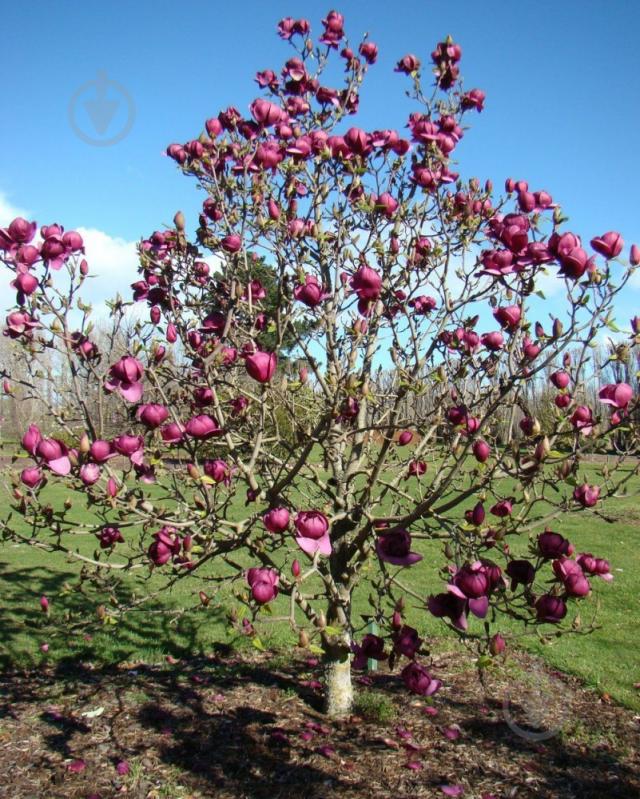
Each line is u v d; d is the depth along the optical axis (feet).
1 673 15.25
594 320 7.00
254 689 14.23
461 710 13.19
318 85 12.10
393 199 10.37
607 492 8.57
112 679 14.84
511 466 8.89
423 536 10.55
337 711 12.94
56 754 11.53
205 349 10.82
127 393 7.66
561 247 6.54
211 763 11.18
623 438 8.85
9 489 9.05
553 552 6.47
